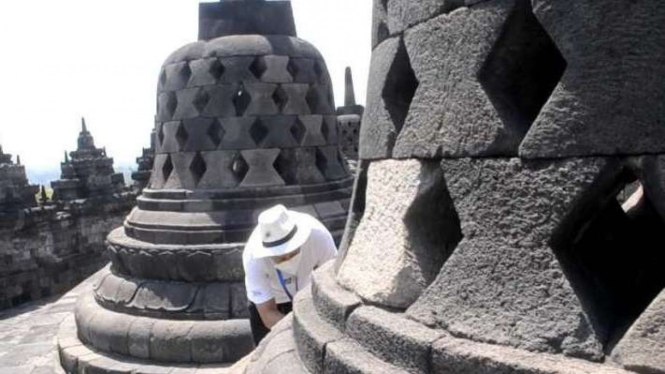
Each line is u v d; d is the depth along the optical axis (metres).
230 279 7.36
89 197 15.11
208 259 7.33
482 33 2.41
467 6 2.46
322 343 2.79
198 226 7.60
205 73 7.99
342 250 3.38
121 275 8.09
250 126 7.90
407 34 2.79
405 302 2.71
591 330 2.11
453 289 2.47
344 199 8.38
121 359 7.41
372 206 3.02
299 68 8.20
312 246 4.90
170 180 8.20
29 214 13.40
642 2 2.03
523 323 2.24
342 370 2.61
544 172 2.23
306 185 8.05
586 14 2.12
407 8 2.78
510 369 2.13
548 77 2.59
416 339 2.41
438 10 2.59
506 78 2.48
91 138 15.46
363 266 2.97
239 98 8.02
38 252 13.70
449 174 2.54
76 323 8.44
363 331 2.69
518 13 2.33
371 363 2.54
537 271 2.25
